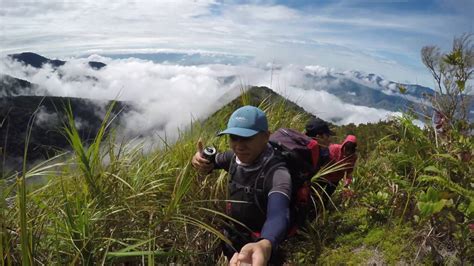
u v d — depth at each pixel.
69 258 1.35
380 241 1.77
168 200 1.70
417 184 1.93
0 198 1.27
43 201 1.50
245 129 1.33
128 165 1.79
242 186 1.38
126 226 1.55
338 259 1.74
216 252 1.74
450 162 1.74
